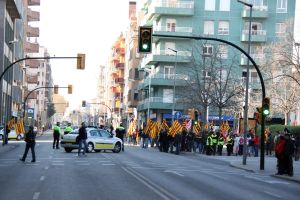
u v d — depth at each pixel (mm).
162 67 79250
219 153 45625
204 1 78125
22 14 87125
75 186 17156
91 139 39000
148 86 83625
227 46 75875
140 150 48094
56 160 29859
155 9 77562
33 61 107938
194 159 37594
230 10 77500
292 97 60281
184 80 65000
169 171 24906
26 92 108438
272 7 76625
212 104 56406
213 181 21031
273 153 51094
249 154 45875
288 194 17797
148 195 15219
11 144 53438
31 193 15211
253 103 64938
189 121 50812
